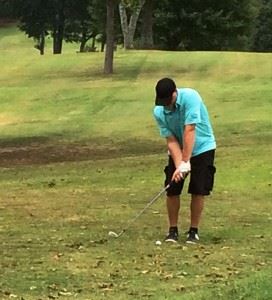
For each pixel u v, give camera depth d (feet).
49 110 103.65
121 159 64.59
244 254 27.48
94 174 55.62
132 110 99.04
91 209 39.50
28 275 24.25
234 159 58.85
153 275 24.14
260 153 61.93
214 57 140.97
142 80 119.75
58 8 257.34
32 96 113.39
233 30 202.39
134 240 30.27
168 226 33.71
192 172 29.12
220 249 28.43
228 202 41.60
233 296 20.10
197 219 29.71
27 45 312.09
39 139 83.10
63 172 57.82
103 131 86.99
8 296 21.54
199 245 29.14
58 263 26.02
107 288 22.47
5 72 141.69
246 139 74.90
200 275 24.11
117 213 37.93
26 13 262.88
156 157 64.69
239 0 201.16
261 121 87.92
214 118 91.40
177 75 123.54
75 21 259.39
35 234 32.14
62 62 146.41
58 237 31.27
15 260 26.61
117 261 26.27
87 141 80.33
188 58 140.77
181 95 28.12
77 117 97.50
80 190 47.78
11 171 60.29
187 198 42.42
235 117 91.61
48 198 44.19
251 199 42.78
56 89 116.57
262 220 35.68
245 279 22.38
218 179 50.62
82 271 24.79
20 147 77.77
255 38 242.17
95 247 28.84
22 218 36.91
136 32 204.64
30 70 141.18
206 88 111.45
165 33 201.77
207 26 199.31
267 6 244.01
